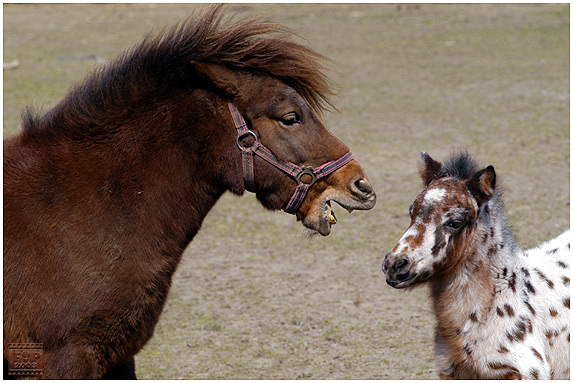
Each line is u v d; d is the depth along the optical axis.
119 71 6.18
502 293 6.88
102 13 41.94
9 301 5.70
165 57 6.08
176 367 8.58
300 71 6.23
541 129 19.41
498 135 18.95
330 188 6.22
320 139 6.17
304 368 8.48
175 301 10.45
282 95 6.06
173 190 6.09
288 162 6.11
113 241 5.87
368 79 26.08
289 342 9.16
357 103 22.89
